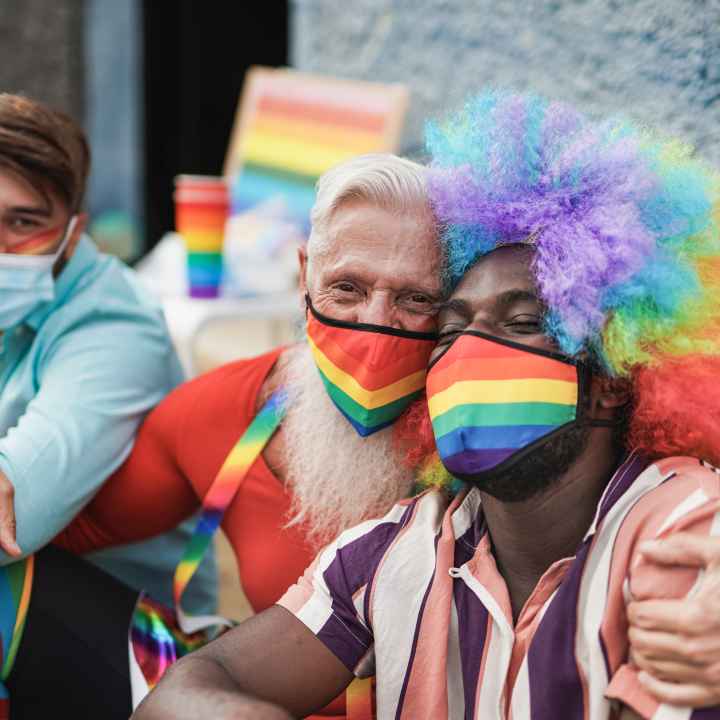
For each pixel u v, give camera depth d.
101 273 1.90
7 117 1.67
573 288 1.10
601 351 1.12
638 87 2.23
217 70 5.20
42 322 1.81
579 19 2.39
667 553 1.03
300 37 3.61
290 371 1.58
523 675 1.12
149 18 5.14
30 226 1.71
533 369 1.12
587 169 1.13
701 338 1.14
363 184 1.32
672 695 1.00
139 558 1.87
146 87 5.23
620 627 1.08
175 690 1.14
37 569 1.67
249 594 1.61
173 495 1.73
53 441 1.64
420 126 3.11
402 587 1.23
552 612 1.12
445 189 1.26
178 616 1.66
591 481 1.16
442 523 1.26
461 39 2.88
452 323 1.19
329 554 1.29
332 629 1.25
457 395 1.14
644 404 1.15
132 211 5.46
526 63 2.61
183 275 3.02
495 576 1.20
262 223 3.46
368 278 1.33
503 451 1.12
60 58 5.12
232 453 1.60
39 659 1.65
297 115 3.56
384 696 1.22
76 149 1.78
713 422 1.15
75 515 1.71
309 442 1.48
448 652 1.20
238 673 1.23
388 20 3.18
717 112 2.05
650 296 1.11
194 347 2.74
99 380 1.74
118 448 1.73
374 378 1.34
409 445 1.41
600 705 1.07
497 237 1.18
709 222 1.14
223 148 5.32
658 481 1.13
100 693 1.63
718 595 0.99
